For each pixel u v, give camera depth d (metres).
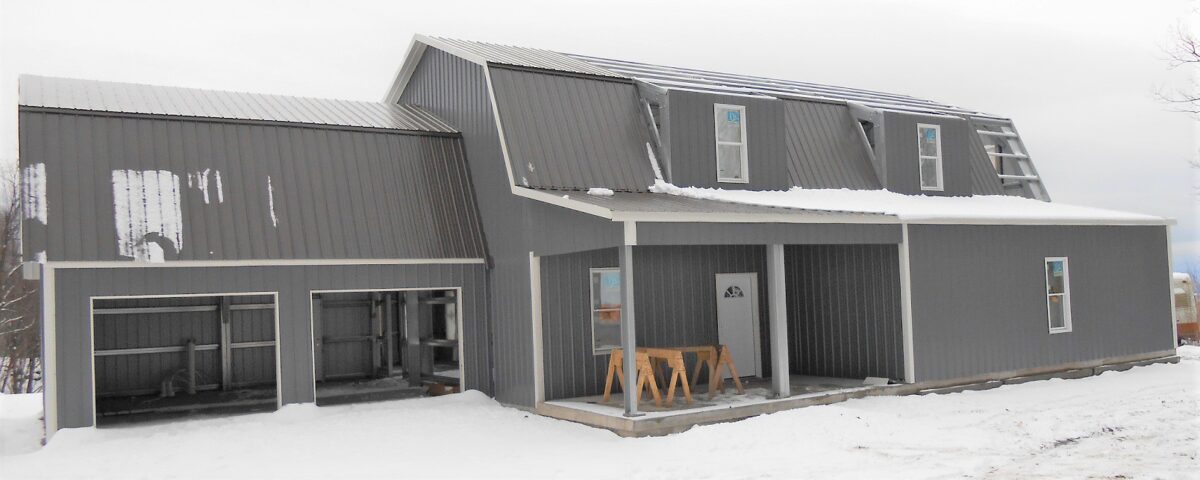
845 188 18.50
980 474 9.97
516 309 15.34
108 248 13.64
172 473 11.20
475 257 16.17
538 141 15.48
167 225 14.30
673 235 12.67
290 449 12.43
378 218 15.88
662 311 16.06
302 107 18.50
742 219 13.12
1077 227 18.23
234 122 15.95
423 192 16.62
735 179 16.78
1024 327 17.06
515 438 12.97
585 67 17.86
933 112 21.19
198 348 19.06
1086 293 18.22
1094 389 16.05
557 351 14.91
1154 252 19.70
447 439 12.96
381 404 15.52
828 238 14.35
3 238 33.53
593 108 16.45
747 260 17.25
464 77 17.50
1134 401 14.62
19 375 33.19
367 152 16.67
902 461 10.68
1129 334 18.95
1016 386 16.55
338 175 16.12
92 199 14.08
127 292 13.66
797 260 17.53
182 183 14.90
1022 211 18.44
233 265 14.34
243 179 15.37
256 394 18.06
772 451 11.29
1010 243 17.03
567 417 13.76
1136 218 19.03
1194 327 27.05
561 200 13.55
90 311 13.44
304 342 14.84
